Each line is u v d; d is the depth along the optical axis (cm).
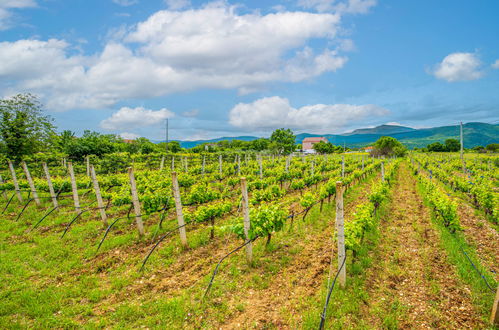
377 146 6356
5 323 419
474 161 3234
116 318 432
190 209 1110
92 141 2602
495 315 387
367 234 751
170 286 526
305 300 466
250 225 598
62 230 862
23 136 2030
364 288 493
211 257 648
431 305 446
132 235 787
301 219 912
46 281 554
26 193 1394
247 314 436
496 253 642
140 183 1327
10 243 757
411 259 610
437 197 932
